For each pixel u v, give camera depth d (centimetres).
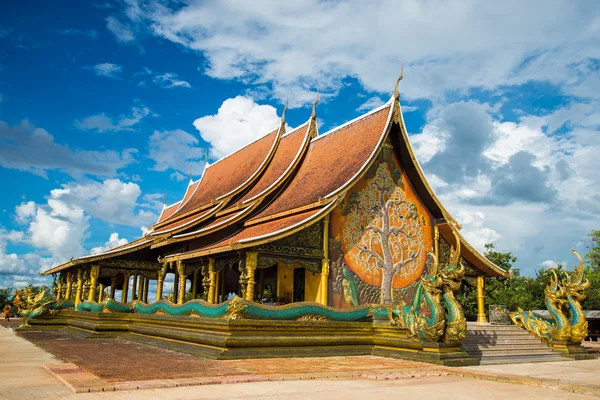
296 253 1788
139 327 2048
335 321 1644
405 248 2078
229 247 1694
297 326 1559
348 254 1912
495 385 1049
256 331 1491
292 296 2255
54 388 888
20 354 1518
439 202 2155
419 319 1481
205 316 1603
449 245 2233
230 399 799
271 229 1909
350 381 1034
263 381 1004
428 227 2178
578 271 1922
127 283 2980
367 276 1944
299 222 1773
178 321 1731
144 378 991
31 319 2644
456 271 1462
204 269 2044
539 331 1933
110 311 2247
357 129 2238
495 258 4194
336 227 1903
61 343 1905
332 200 1853
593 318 3128
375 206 2031
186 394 836
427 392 922
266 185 2562
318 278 1850
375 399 828
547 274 4281
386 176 2094
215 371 1127
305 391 893
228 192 2825
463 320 1441
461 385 1025
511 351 1759
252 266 1681
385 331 1667
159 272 2905
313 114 2573
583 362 1678
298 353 1526
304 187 2200
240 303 1468
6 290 5119
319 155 2381
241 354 1423
